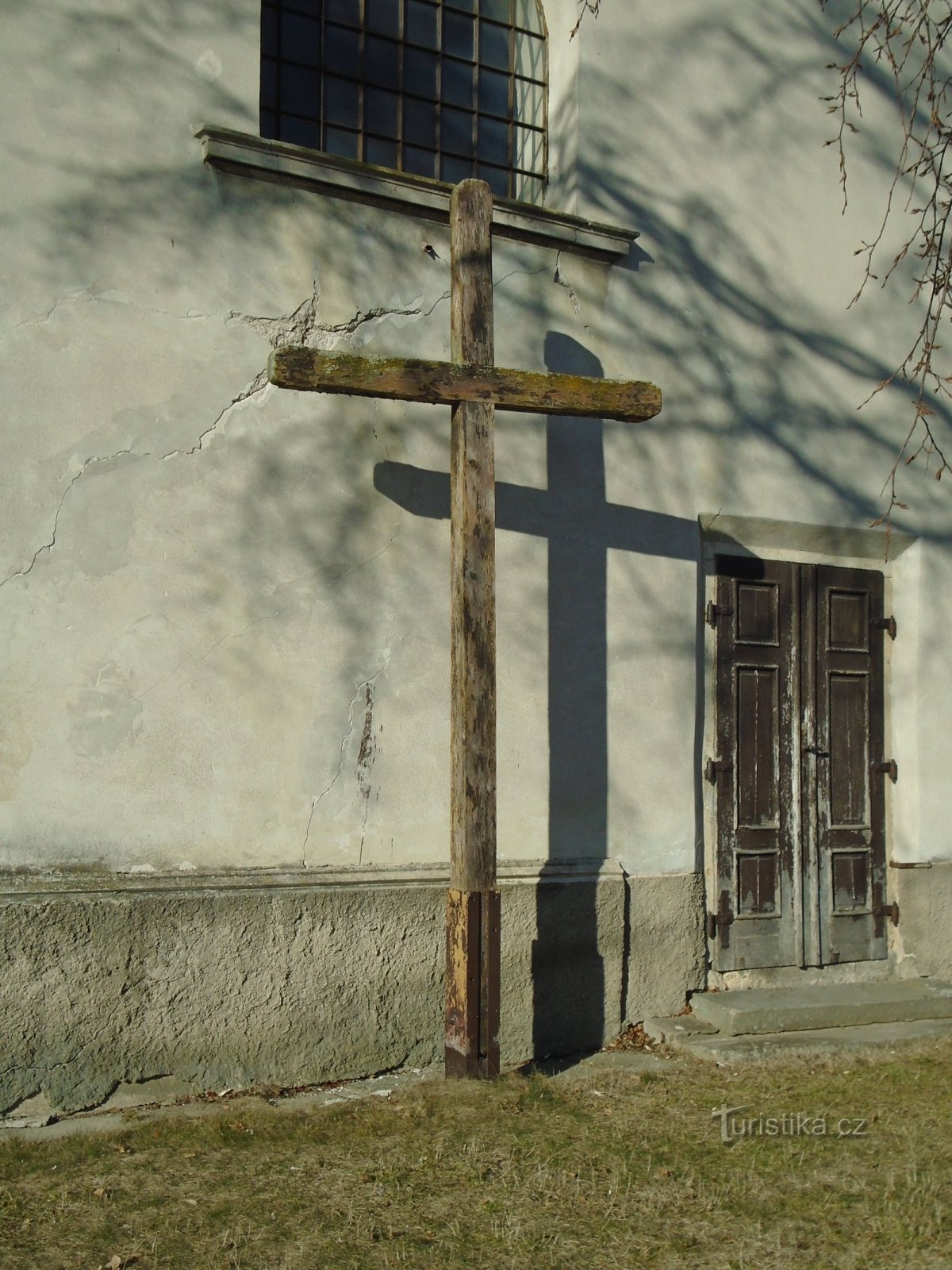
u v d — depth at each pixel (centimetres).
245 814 525
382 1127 457
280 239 552
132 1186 401
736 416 674
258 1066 513
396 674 563
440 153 640
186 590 518
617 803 621
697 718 658
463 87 648
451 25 647
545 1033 582
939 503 743
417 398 514
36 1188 398
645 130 657
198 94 538
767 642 687
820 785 698
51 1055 476
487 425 523
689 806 643
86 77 513
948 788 727
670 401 653
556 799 604
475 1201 395
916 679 723
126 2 523
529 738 599
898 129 750
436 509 579
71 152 509
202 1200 390
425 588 574
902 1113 499
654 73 662
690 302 664
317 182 557
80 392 504
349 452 559
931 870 716
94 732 497
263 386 542
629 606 633
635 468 640
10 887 479
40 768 487
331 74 610
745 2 696
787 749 688
